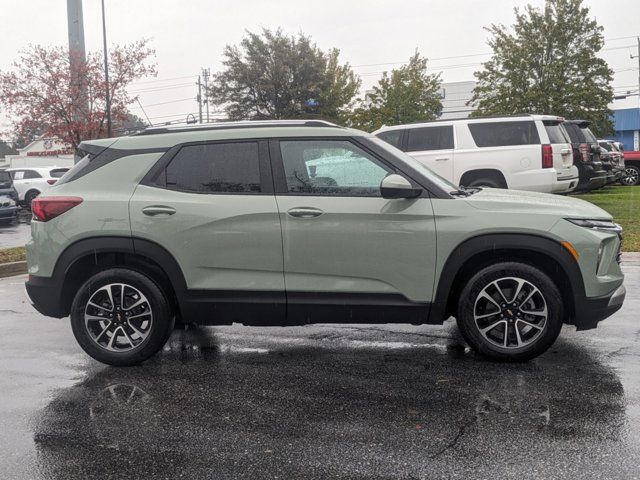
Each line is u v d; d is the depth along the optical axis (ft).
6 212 63.67
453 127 43.27
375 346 18.44
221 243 16.29
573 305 16.01
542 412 13.33
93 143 17.47
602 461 11.12
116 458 11.66
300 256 16.16
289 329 20.52
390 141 44.75
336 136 16.56
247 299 16.37
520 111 108.06
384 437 12.29
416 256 15.93
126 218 16.47
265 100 139.85
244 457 11.59
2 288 29.91
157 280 16.98
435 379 15.48
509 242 15.74
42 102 83.41
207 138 16.92
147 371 16.60
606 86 109.29
